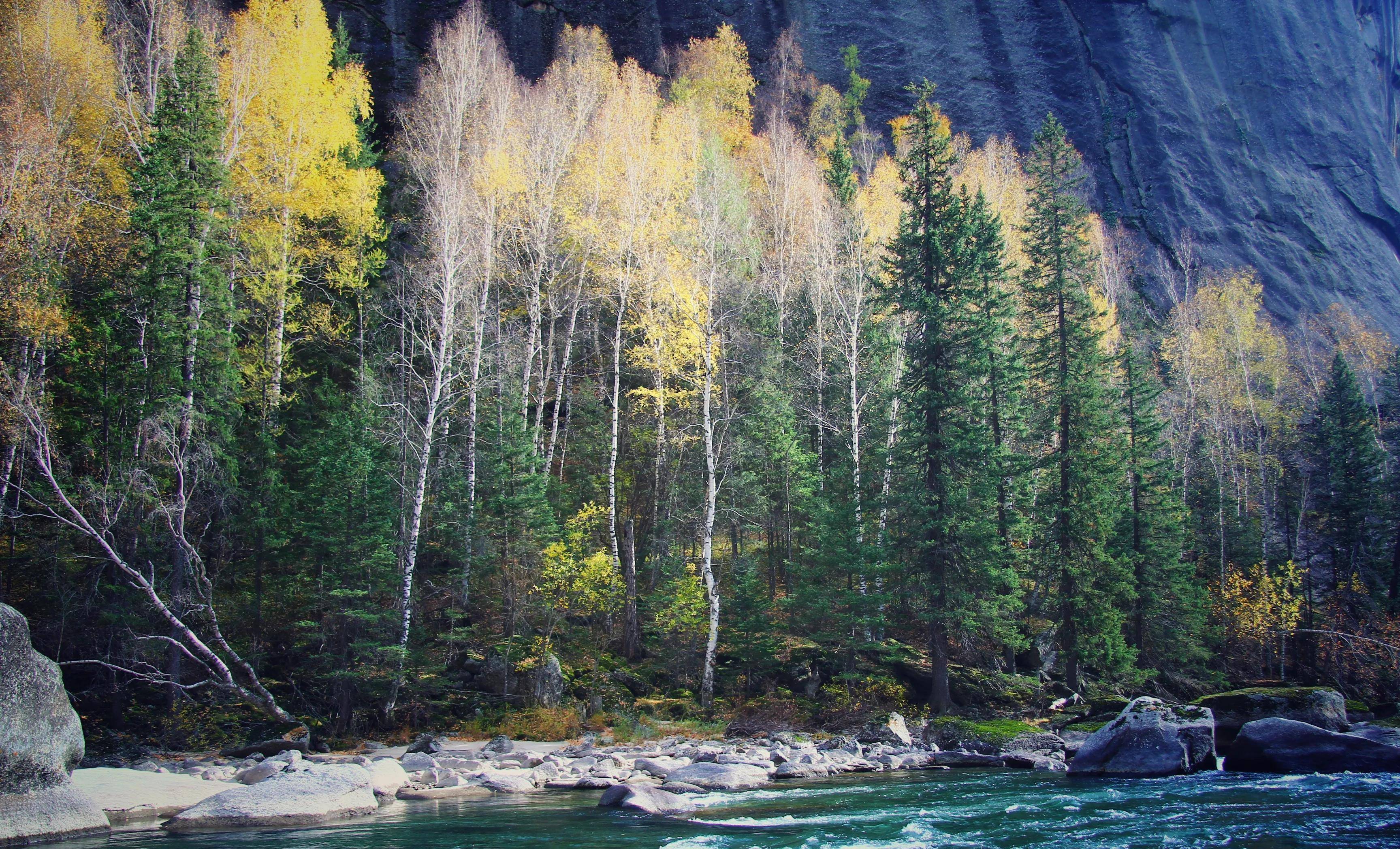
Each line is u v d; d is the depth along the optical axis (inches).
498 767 688.4
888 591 1040.8
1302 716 740.7
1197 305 2160.4
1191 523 1517.0
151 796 506.9
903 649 1099.9
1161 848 366.6
